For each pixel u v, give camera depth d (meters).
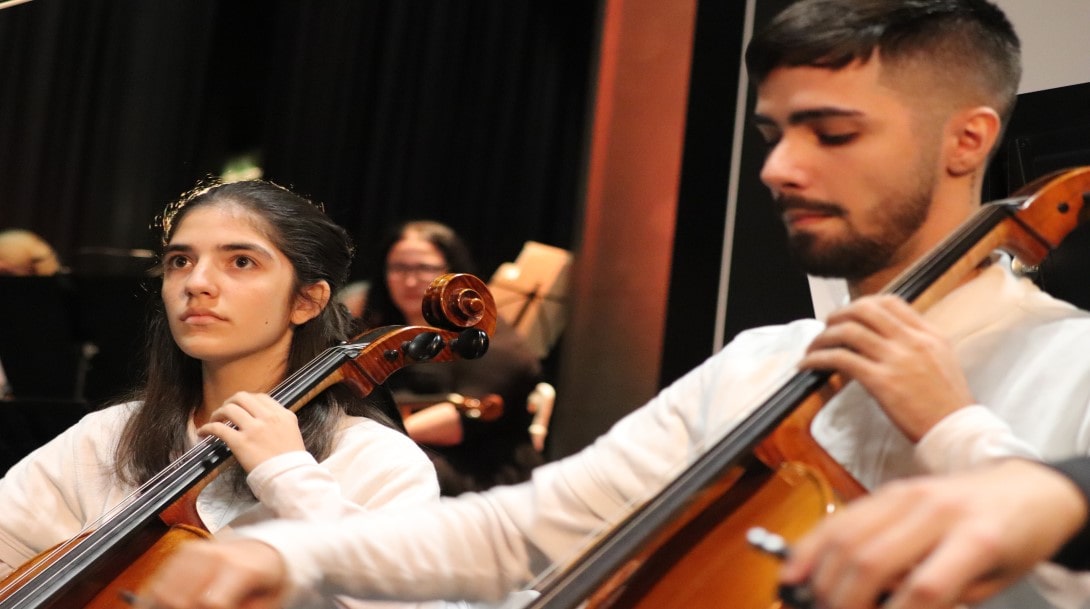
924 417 0.97
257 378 1.95
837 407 1.16
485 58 4.43
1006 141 1.58
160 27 4.90
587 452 1.35
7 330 3.31
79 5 4.95
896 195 1.13
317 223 2.01
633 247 3.85
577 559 1.02
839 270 1.15
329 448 1.86
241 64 4.83
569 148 4.19
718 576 0.98
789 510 1.00
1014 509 0.62
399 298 3.20
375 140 4.64
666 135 3.88
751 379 1.30
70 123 4.96
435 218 4.50
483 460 3.02
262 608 0.98
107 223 4.91
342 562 1.09
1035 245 1.13
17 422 2.81
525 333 3.77
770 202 2.46
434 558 1.18
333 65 4.72
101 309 3.28
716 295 2.79
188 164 4.86
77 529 1.96
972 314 1.14
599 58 4.07
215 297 1.89
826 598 0.61
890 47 1.12
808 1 1.16
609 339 3.80
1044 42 1.94
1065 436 1.06
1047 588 1.00
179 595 0.93
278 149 4.78
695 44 2.86
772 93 1.15
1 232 4.74
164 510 1.69
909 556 0.60
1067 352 1.10
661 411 1.37
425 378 3.10
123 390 2.90
